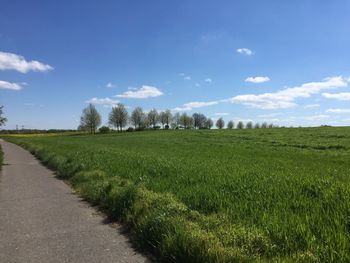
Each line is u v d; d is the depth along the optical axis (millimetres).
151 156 19109
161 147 31688
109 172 13102
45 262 5227
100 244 6059
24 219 7840
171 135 64688
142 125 117562
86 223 7484
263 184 8930
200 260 4746
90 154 21078
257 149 28344
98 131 112938
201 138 50250
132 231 6711
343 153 24594
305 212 6055
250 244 4832
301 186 8562
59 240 6289
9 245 6027
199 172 11734
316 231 5027
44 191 11656
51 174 16516
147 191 8711
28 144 46312
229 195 7715
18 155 30938
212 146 33031
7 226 7258
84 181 12539
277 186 8609
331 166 15562
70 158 19062
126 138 60438
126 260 5285
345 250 4250
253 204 6750
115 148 29469
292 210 6297
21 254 5574
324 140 37719
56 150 27266
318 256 4234
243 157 19672
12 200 10086
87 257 5422
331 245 4434
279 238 4887
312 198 7305
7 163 22469
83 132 120938
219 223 5805
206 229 5641
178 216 6297
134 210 7441
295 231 5000
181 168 13031
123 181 10609
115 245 6000
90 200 9945
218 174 11148
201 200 7434
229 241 5004
